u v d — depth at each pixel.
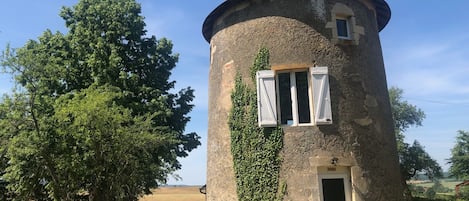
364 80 11.92
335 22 12.00
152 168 15.51
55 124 13.86
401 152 37.81
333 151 10.87
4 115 14.29
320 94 11.05
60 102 14.87
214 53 13.78
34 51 18.81
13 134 13.66
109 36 19.17
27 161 14.14
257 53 12.02
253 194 11.08
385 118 12.24
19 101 13.73
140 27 20.33
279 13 12.12
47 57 18.17
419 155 37.75
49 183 14.24
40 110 15.05
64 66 18.34
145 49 20.66
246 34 12.48
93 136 13.37
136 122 14.50
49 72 16.89
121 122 14.29
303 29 11.82
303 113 11.38
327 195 10.77
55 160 13.80
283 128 11.19
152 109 18.27
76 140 13.79
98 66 17.97
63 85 18.58
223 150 12.21
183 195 58.34
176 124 20.80
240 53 12.43
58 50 19.11
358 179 10.83
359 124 11.38
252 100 11.73
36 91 14.44
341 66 11.66
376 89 12.23
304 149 10.90
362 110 11.57
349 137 11.10
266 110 11.25
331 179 10.91
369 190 10.88
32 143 13.30
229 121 12.14
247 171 11.31
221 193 11.96
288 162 10.92
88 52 18.94
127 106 17.61
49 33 19.89
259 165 11.15
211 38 14.45
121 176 14.79
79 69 18.67
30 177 14.72
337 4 12.19
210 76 14.03
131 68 19.80
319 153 10.82
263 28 12.19
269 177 10.97
